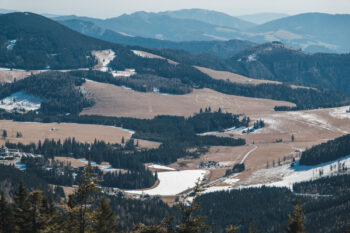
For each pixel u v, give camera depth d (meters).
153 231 160.38
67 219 156.00
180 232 146.38
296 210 162.62
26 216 160.88
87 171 157.25
